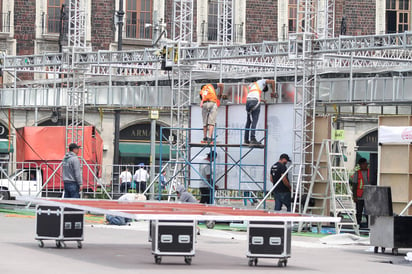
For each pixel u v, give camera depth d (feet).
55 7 254.68
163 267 70.18
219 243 97.50
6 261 70.74
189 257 73.15
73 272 64.69
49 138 170.40
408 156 110.93
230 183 138.62
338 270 73.56
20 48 252.01
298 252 89.81
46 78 247.09
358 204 125.80
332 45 127.13
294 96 129.90
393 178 112.37
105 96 180.96
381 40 124.47
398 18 273.75
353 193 125.80
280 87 140.77
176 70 158.30
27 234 98.27
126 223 119.44
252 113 132.98
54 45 254.68
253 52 139.44
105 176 183.73
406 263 81.82
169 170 154.40
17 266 67.51
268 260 79.41
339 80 144.25
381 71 169.48
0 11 250.16
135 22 260.62
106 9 258.16
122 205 78.89
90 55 161.48
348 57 157.17
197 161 142.92
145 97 177.68
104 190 156.76
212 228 120.16
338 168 122.11
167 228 72.43
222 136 139.95
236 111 138.92
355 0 269.85
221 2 241.96
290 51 130.52
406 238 90.17
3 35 249.75
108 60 160.04
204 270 69.00
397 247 89.81
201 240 100.99
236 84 143.43
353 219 119.96
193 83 176.04
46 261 71.51
